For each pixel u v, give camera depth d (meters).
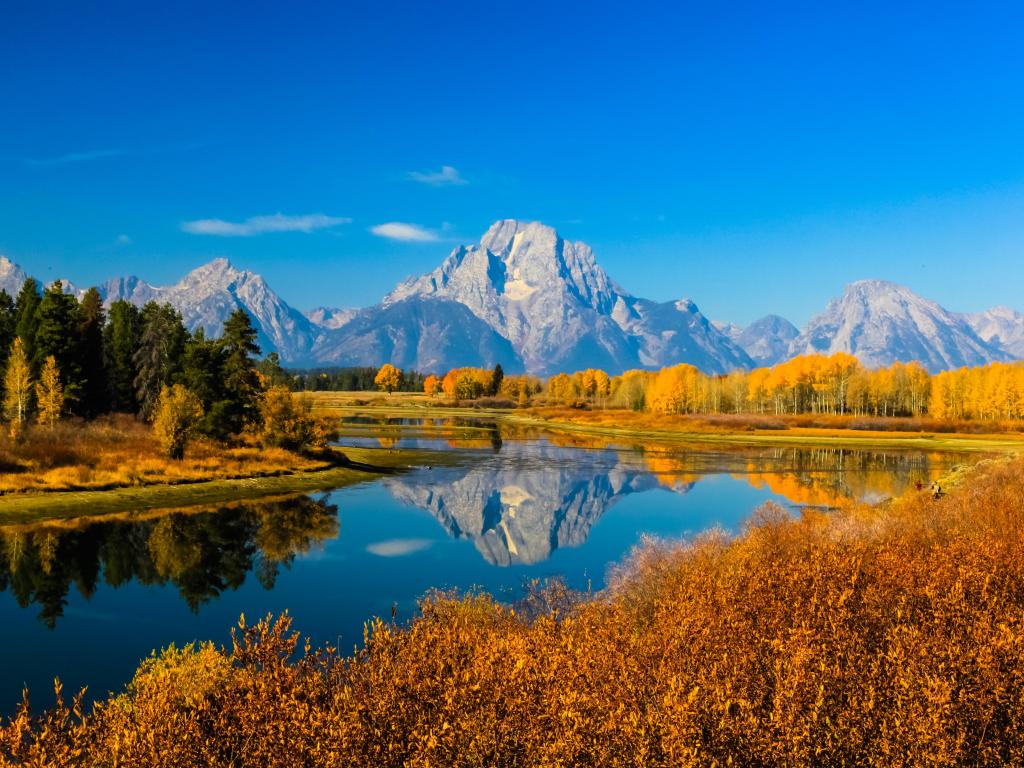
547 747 6.61
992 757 6.90
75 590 23.56
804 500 42.97
